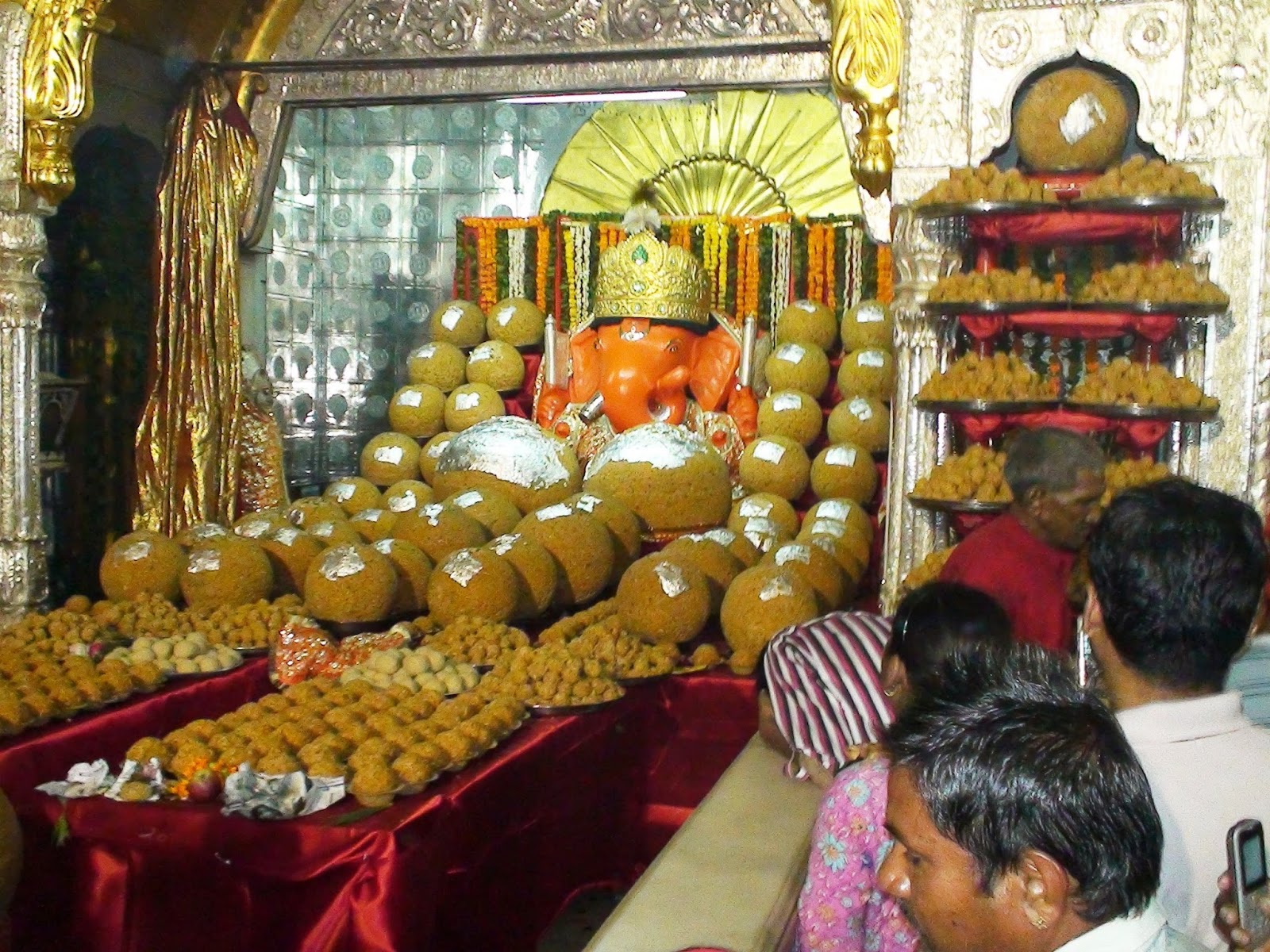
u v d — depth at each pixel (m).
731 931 1.95
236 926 2.90
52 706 3.64
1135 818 1.11
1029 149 4.73
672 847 2.30
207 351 6.95
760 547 5.65
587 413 6.66
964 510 4.29
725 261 7.27
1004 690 1.23
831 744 2.66
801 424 6.57
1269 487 4.49
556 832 3.73
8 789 3.23
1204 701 1.63
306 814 2.93
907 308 4.74
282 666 4.23
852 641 2.77
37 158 5.72
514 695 3.81
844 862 1.93
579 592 5.02
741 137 8.23
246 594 4.96
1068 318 4.34
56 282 6.83
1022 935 1.13
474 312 7.60
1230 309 4.50
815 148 8.13
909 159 4.79
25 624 4.52
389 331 8.66
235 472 7.03
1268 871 1.51
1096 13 4.64
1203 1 4.53
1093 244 4.68
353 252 8.64
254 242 7.20
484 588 4.62
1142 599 1.66
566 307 7.63
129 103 6.72
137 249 7.26
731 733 4.37
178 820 2.94
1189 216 4.50
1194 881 1.56
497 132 8.58
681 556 4.77
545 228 7.63
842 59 4.89
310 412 8.59
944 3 4.75
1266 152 4.47
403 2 6.87
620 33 6.59
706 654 4.48
